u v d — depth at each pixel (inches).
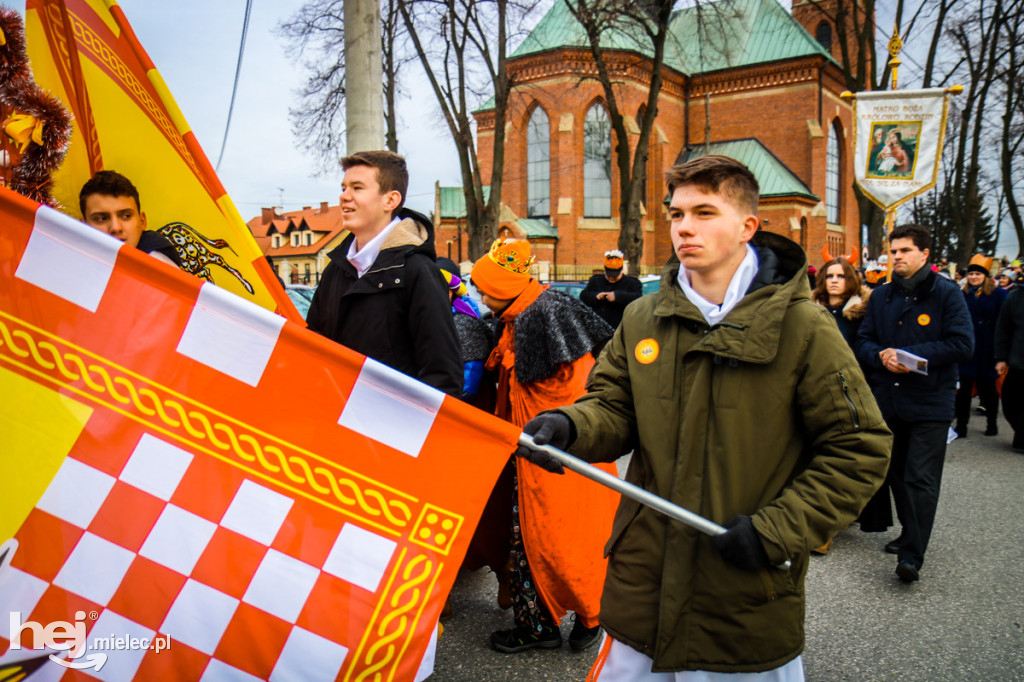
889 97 362.6
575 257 1298.0
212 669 68.6
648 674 70.7
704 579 67.0
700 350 67.8
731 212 68.7
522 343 125.3
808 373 66.0
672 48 1470.2
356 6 219.3
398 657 71.6
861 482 64.2
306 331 72.4
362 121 221.0
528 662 125.0
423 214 111.3
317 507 71.7
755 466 66.9
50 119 96.6
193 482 69.6
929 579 164.9
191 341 70.7
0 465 66.2
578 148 1294.3
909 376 165.8
